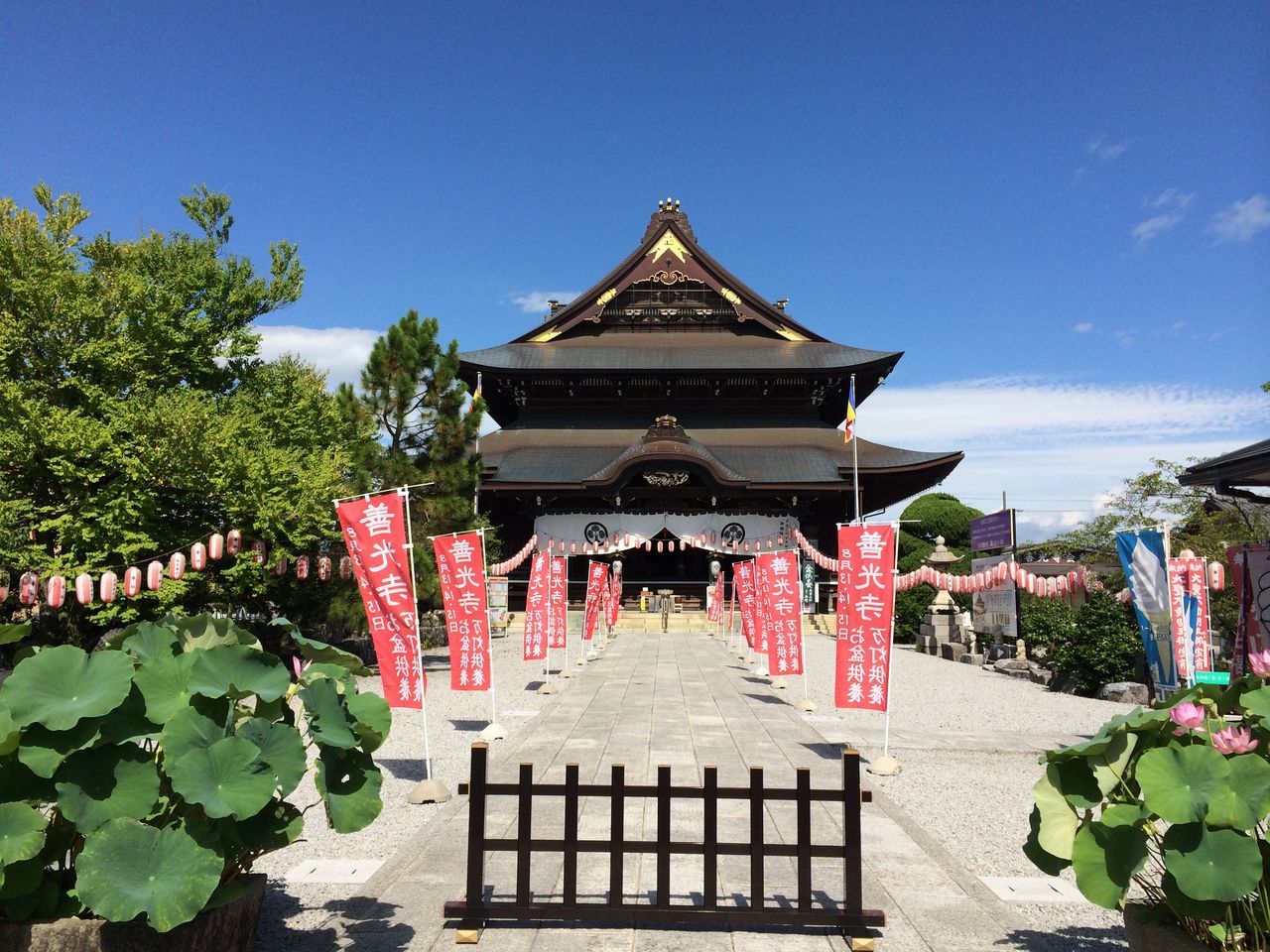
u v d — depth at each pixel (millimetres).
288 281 24766
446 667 27438
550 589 23984
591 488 47031
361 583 11766
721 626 41219
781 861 8023
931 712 18484
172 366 21844
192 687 5102
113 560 19016
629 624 45281
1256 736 4922
